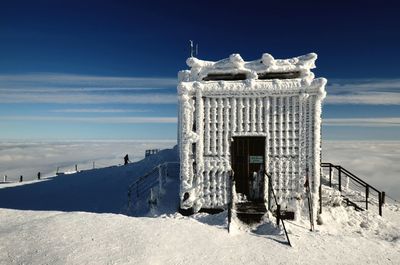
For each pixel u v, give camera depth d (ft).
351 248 32.53
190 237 31.65
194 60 46.93
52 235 29.32
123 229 31.53
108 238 29.37
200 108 44.06
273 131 43.14
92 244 28.04
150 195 51.06
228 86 43.47
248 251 30.17
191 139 44.09
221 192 43.73
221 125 43.98
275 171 43.16
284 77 46.68
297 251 30.81
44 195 66.39
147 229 32.07
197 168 44.11
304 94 42.14
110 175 77.05
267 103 43.09
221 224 37.24
